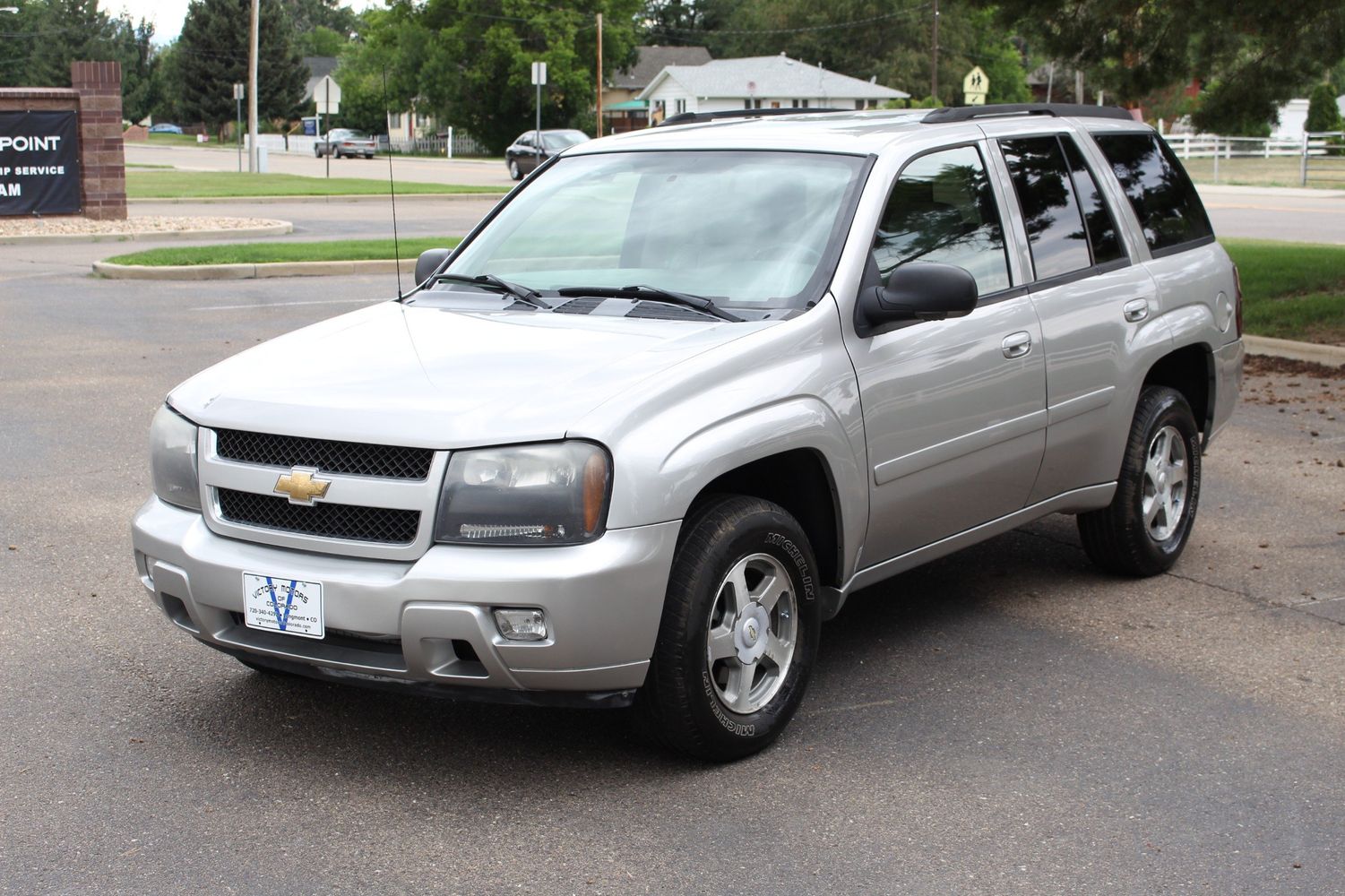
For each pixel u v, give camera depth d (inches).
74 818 153.4
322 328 193.8
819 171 197.5
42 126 953.5
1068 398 219.1
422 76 3127.5
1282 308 553.9
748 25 4377.5
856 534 184.1
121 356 461.4
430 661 151.5
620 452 152.2
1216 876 143.2
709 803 158.6
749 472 181.3
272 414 161.3
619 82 3769.7
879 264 188.4
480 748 173.3
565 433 151.3
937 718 184.7
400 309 198.2
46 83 4803.2
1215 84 607.8
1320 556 262.8
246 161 2347.4
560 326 180.1
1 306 581.3
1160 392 243.3
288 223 971.9
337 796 159.6
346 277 710.5
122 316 555.5
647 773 166.2
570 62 3115.2
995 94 3870.6
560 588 147.8
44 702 186.5
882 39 3983.8
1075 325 220.1
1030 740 177.6
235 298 615.8
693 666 159.8
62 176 965.8
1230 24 563.2
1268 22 548.1
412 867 143.0
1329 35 543.2
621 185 210.5
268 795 159.8
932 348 192.9
